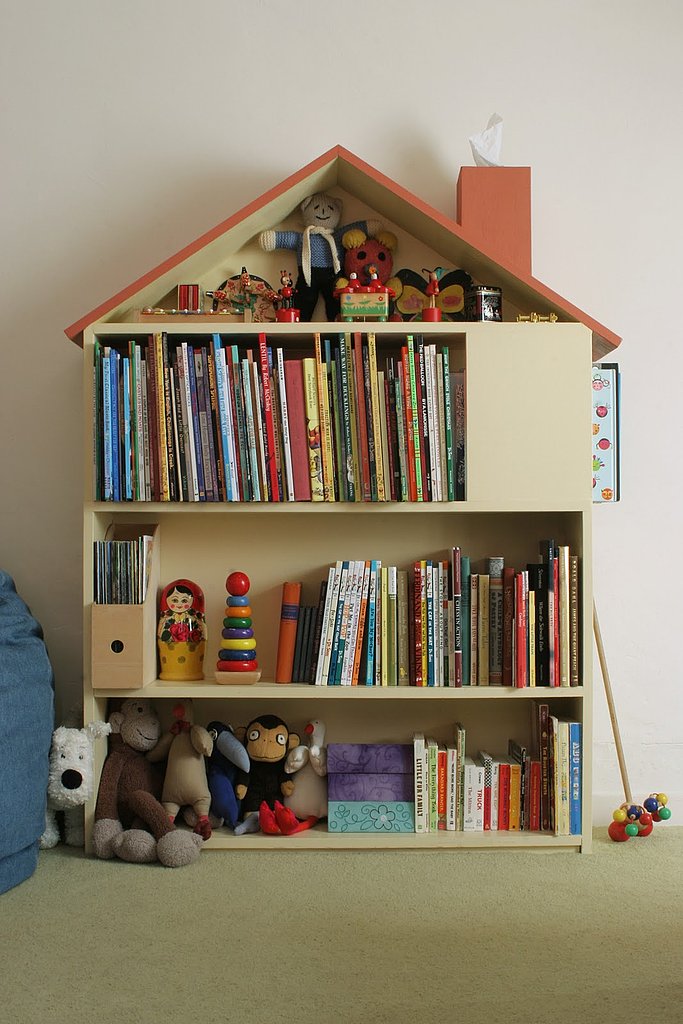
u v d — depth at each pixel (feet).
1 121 8.06
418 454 7.05
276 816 7.19
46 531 7.96
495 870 6.72
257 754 7.41
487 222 7.66
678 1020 4.59
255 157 8.12
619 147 8.21
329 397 7.13
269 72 8.14
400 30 8.20
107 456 7.00
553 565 7.17
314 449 7.06
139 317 7.25
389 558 7.83
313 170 7.19
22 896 6.20
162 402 6.99
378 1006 4.74
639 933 5.64
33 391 8.00
